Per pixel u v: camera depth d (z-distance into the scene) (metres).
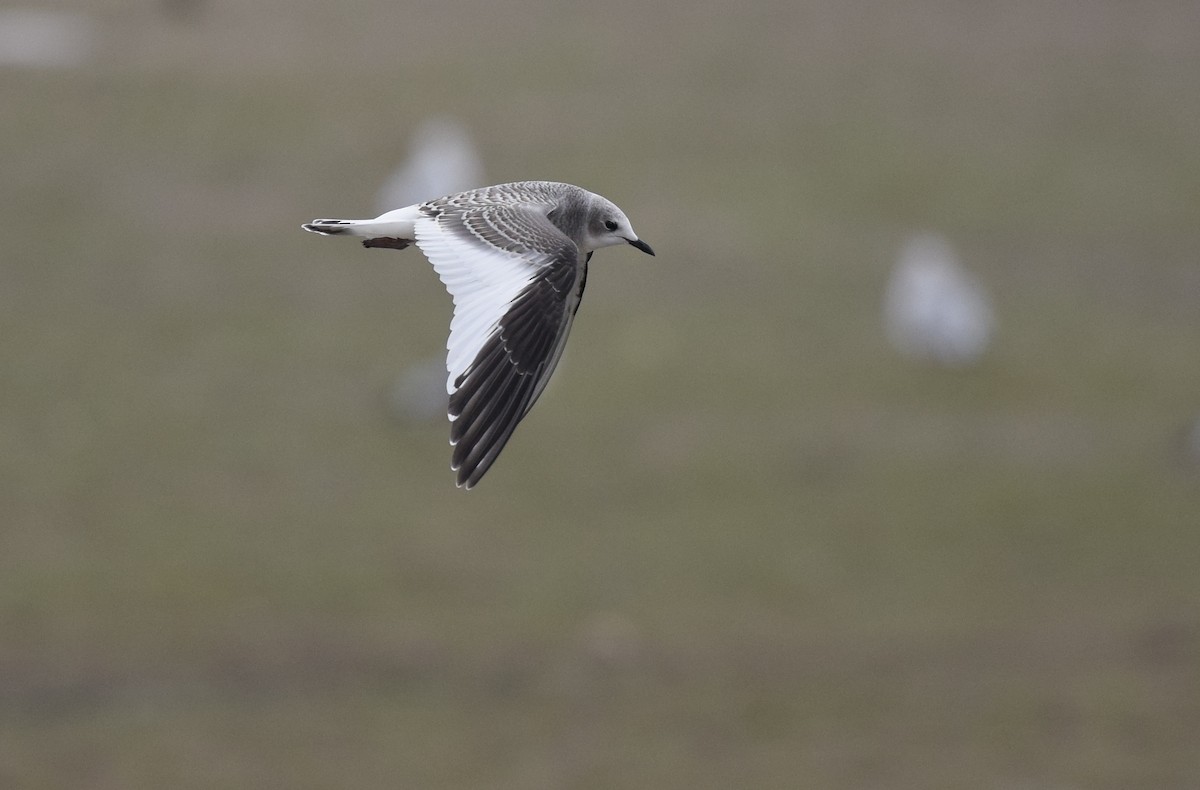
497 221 7.10
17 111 29.28
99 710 13.84
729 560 16.69
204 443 18.78
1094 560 16.80
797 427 19.72
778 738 13.61
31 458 18.14
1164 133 30.94
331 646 14.95
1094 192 28.19
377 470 18.41
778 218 26.36
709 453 18.97
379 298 23.05
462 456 6.21
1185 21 37.50
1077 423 20.05
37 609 15.25
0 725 13.54
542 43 34.69
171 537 16.73
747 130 30.08
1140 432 19.78
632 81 32.50
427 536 17.02
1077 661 14.94
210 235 24.77
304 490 17.89
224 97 30.56
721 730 13.77
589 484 18.22
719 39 35.53
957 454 19.11
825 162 28.84
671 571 16.48
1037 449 19.30
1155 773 13.13
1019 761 13.32
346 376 20.69
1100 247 26.08
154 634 15.00
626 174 27.58
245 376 20.52
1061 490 18.23
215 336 21.55
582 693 14.24
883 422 19.91
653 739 13.65
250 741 13.43
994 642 15.26
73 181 26.39
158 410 19.48
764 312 22.94
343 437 19.12
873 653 15.05
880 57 34.78
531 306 6.58
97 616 15.21
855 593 16.17
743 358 21.45
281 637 15.06
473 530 17.22
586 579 16.23
